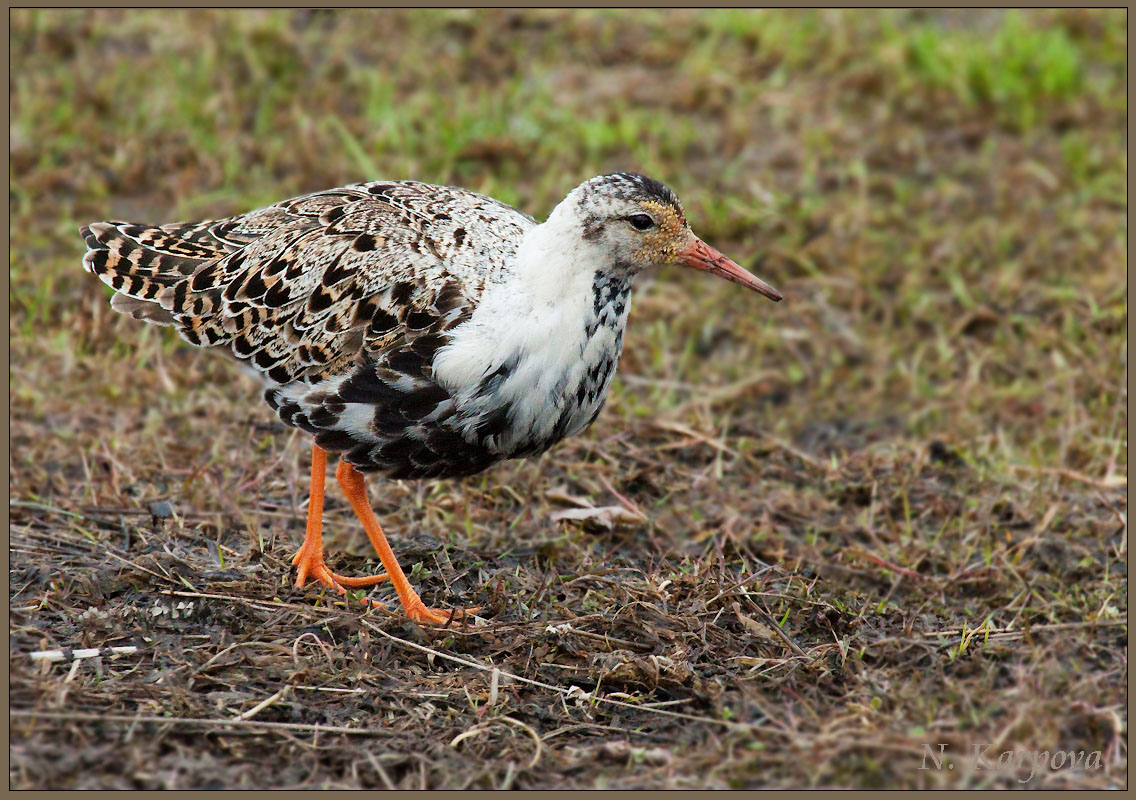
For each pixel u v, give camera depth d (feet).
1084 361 48.08
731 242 53.21
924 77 65.62
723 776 27.53
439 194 34.19
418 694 30.12
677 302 50.14
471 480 40.06
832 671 31.60
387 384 31.63
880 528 40.01
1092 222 56.54
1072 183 59.26
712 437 43.68
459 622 33.14
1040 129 63.16
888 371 48.52
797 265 52.65
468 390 31.45
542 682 31.07
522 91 62.13
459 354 31.22
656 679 30.81
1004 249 54.49
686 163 58.29
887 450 44.45
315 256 32.65
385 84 60.23
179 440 41.19
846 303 51.26
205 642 31.48
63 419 41.78
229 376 44.60
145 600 32.78
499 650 31.96
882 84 65.31
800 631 33.58
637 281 51.34
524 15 68.80
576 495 40.29
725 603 33.91
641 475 41.19
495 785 27.22
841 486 41.86
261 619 32.37
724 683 30.89
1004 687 31.01
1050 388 47.52
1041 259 54.49
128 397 43.01
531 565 36.19
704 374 47.65
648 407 45.29
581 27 68.13
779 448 43.96
